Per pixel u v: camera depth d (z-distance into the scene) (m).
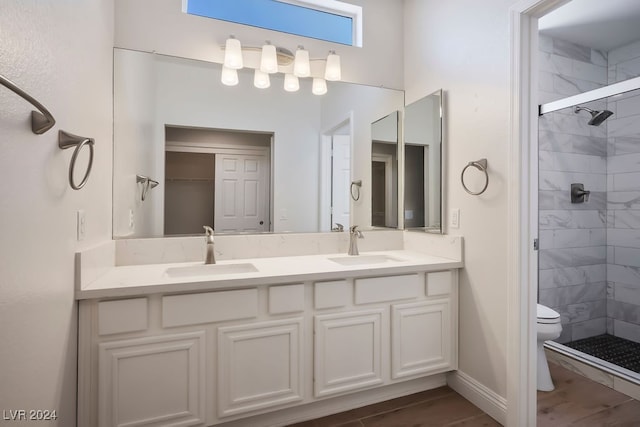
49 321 0.99
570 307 2.76
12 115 0.76
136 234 1.81
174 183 1.91
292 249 2.15
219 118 2.00
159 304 1.37
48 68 0.96
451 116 2.00
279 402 1.55
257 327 1.51
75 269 1.21
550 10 1.53
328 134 2.25
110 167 1.70
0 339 0.72
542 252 2.65
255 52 2.08
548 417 1.73
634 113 2.73
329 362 1.66
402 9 2.47
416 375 1.84
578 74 2.81
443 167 2.04
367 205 2.35
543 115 2.64
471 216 1.86
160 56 1.88
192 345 1.40
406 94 2.42
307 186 2.20
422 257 2.08
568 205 2.74
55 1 1.01
